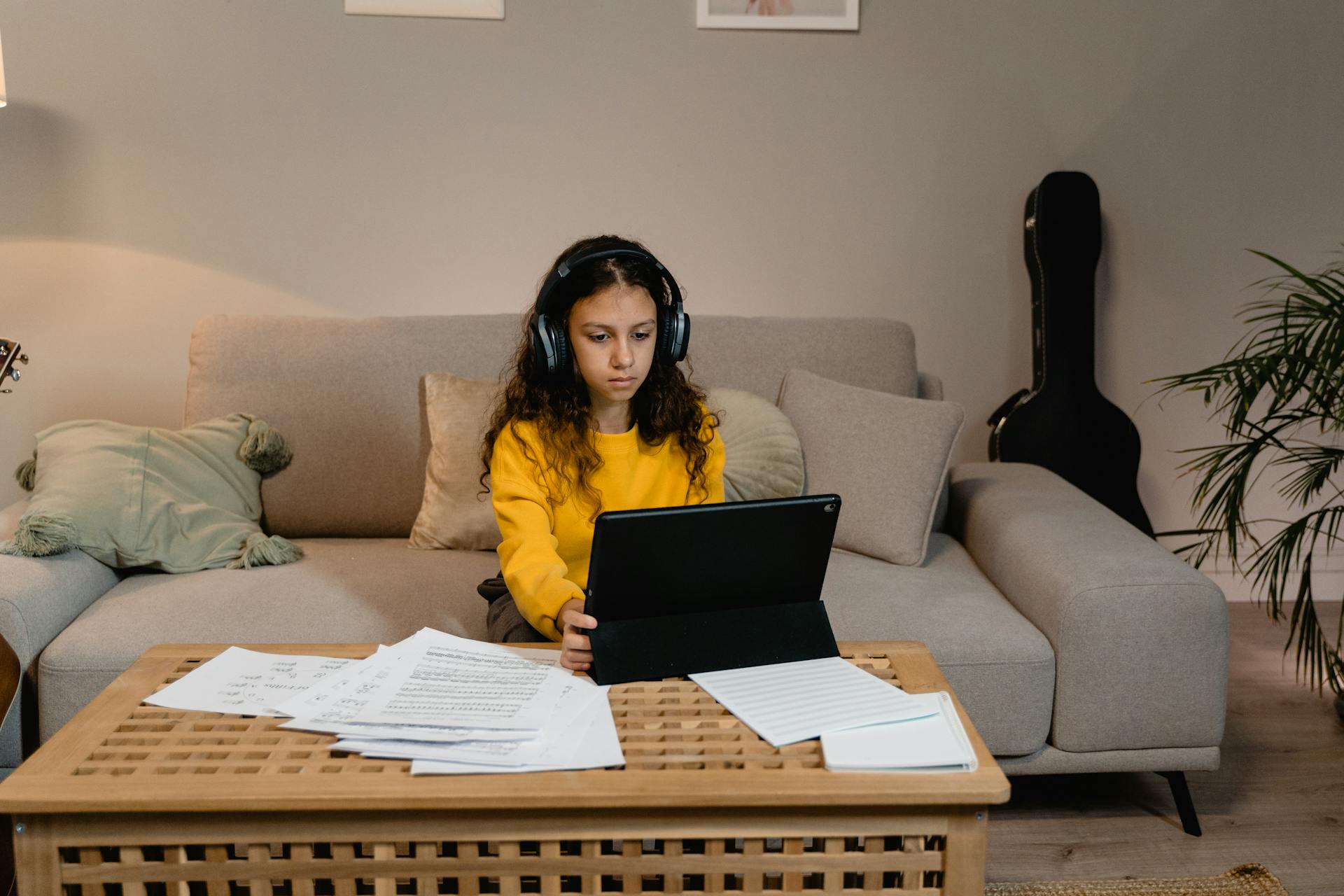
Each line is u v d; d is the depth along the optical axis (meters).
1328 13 2.68
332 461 2.10
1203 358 2.81
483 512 1.97
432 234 2.64
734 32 2.61
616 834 0.91
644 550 1.10
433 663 1.16
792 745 0.99
